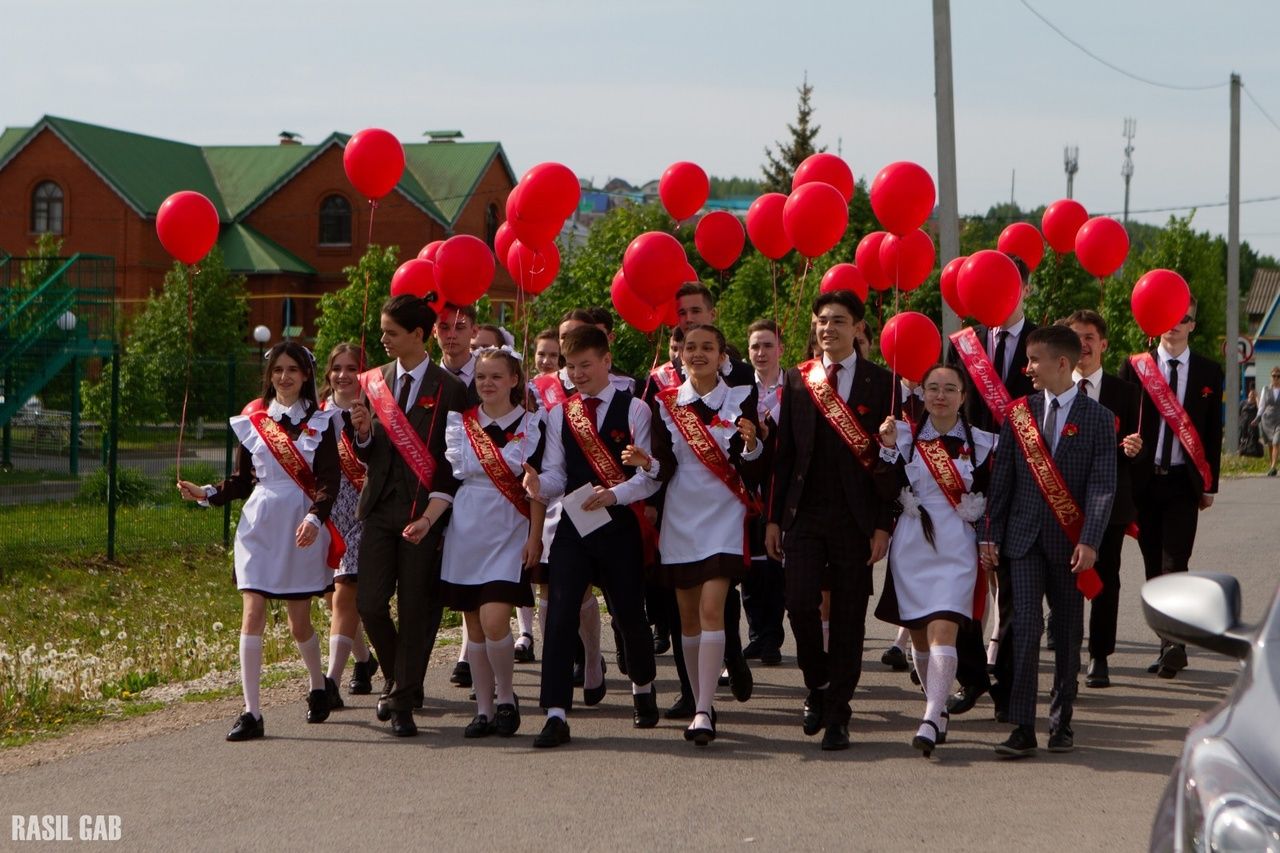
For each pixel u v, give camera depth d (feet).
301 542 27.04
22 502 61.87
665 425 26.89
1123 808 22.13
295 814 22.06
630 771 24.59
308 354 28.76
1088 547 24.98
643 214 121.39
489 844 20.44
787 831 20.98
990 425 32.24
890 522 26.27
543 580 28.76
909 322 28.94
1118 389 32.35
